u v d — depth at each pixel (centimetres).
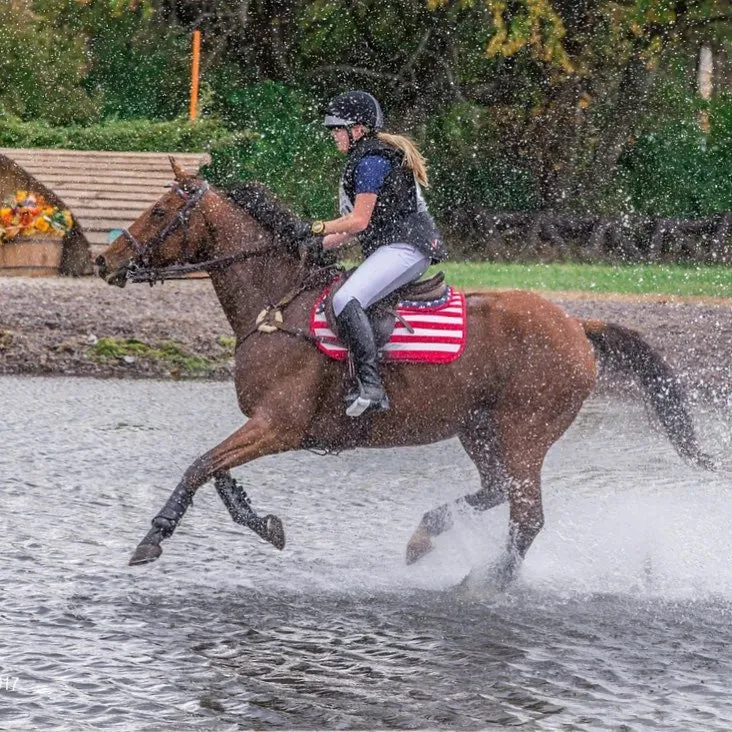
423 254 1012
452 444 1725
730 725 728
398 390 1009
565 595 1022
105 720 709
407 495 1391
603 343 1080
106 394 1983
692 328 2511
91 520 1210
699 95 4569
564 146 4444
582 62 4388
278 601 974
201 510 1291
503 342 1027
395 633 899
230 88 4422
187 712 726
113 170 3105
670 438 1087
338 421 1020
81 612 918
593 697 773
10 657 809
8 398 1906
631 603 1001
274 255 1029
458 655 851
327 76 4578
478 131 4438
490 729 711
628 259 4272
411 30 4478
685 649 884
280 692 764
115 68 4412
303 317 1009
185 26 4531
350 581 1042
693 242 4297
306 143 4144
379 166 997
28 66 4141
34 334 2323
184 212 1020
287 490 1399
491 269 3544
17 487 1330
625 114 4441
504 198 4425
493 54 4322
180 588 999
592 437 1777
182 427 1722
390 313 1005
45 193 3039
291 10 4534
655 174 4456
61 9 4378
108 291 2731
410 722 719
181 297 2727
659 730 716
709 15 4428
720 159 4456
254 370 1009
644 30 4447
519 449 1029
